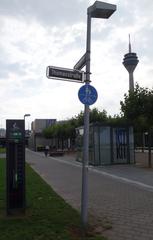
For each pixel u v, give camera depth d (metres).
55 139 78.50
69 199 11.48
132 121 24.47
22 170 8.99
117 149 26.09
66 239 6.79
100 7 8.12
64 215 8.77
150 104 23.30
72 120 59.00
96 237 6.94
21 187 8.97
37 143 81.69
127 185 14.93
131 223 8.26
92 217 8.82
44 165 27.72
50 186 14.60
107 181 16.39
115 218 8.76
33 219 8.36
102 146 25.73
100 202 10.98
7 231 7.35
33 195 11.98
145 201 11.09
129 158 26.30
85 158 7.84
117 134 26.17
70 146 62.22
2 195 12.22
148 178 17.38
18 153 8.98
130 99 24.02
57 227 7.58
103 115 49.75
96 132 25.69
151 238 7.07
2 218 8.58
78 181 16.55
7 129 8.95
